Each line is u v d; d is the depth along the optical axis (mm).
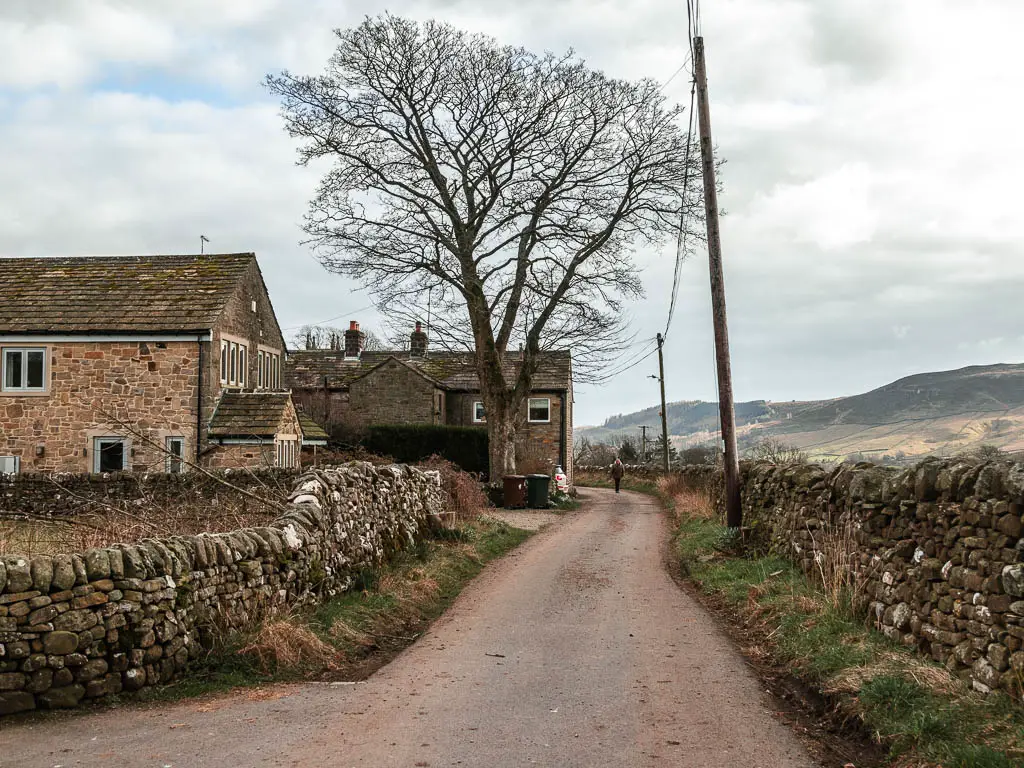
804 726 6676
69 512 20125
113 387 26203
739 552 15758
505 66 29453
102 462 26250
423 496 18141
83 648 7031
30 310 27016
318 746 6066
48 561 7012
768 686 7867
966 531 7039
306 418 35344
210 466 25688
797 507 13023
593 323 30312
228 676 7840
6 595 6750
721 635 10109
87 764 5668
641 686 7797
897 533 8586
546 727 6566
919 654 7605
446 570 14594
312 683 7887
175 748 6004
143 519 11047
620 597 12836
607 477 57375
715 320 17391
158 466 25844
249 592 8953
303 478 11984
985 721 5812
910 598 8016
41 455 26250
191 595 7988
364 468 14195
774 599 10797
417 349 47375
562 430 43375
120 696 7168
